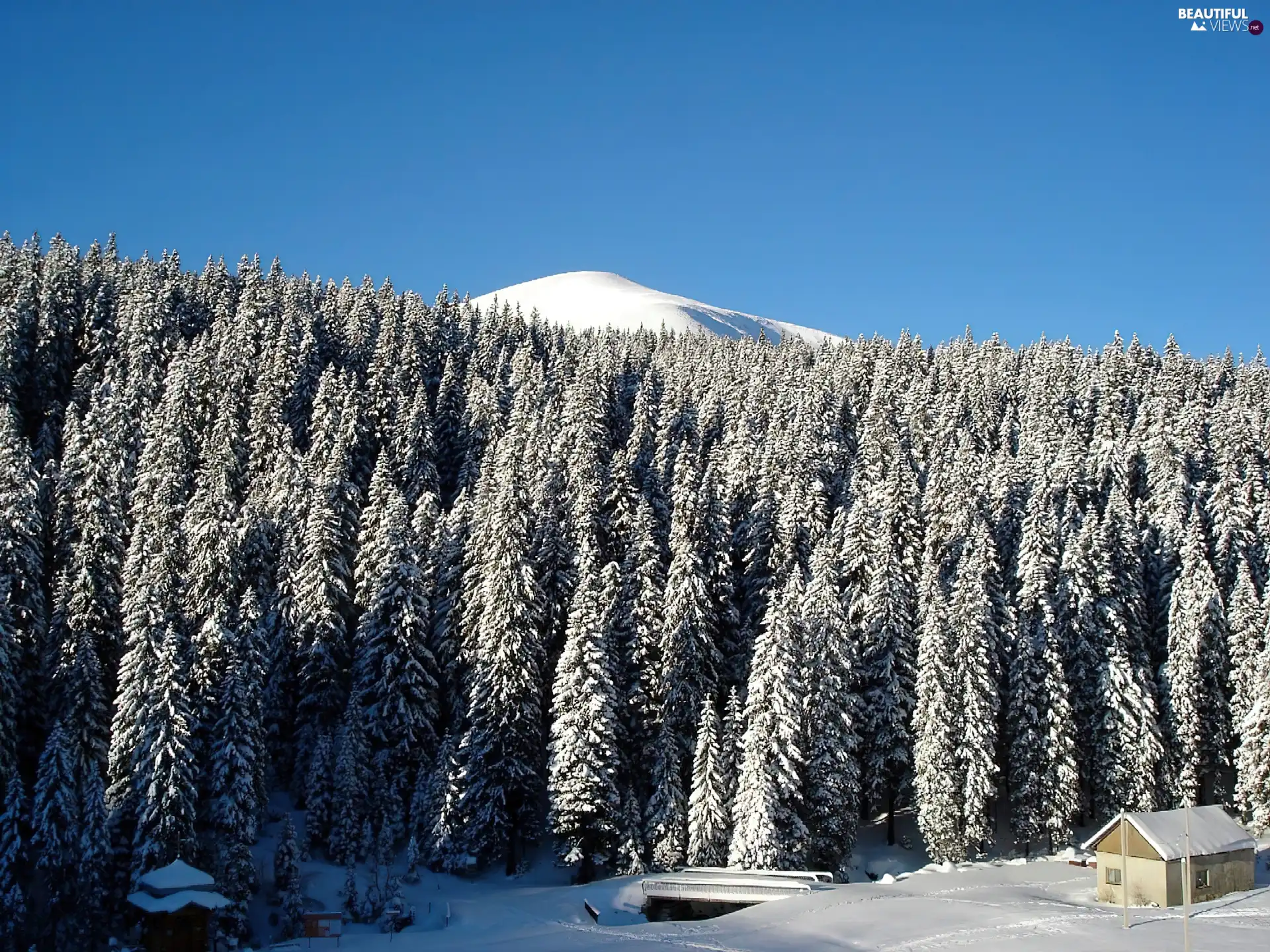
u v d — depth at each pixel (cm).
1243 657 6419
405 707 5859
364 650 6038
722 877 5062
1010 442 10912
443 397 10450
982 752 5716
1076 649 6394
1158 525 7744
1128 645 6488
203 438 8675
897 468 7512
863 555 6631
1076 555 6512
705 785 5450
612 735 5575
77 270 10794
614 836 5550
